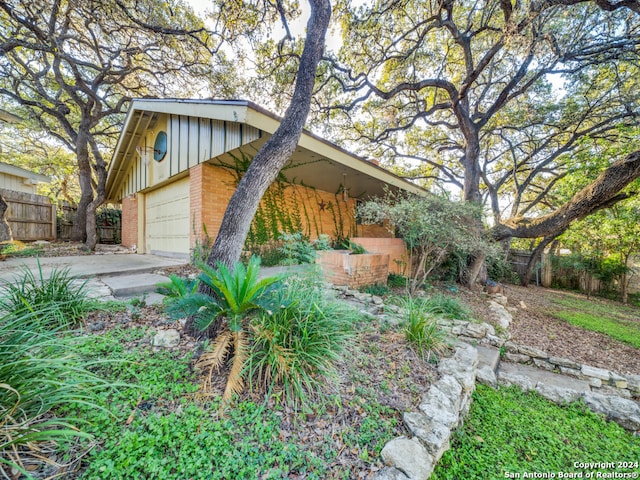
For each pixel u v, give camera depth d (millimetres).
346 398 2012
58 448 1312
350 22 6789
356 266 5199
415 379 2387
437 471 1802
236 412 1695
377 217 5602
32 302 2566
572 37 6066
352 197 10867
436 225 5023
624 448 2256
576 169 7676
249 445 1495
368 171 7055
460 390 2277
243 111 4344
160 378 1905
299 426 1698
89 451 1320
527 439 2295
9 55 8062
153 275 4863
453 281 7340
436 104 9094
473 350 3123
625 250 7973
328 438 1646
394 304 4594
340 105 9070
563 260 9992
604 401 2799
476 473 1862
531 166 12391
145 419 1549
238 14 5812
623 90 7730
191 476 1282
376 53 7504
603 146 7738
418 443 1651
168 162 7004
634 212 6949
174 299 2539
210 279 2168
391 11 6586
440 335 3135
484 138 11250
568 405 2852
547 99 9211
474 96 9758
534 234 6453
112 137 12227
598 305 7508
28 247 7980
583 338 4680
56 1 6469
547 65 6938
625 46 6082
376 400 2033
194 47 7691
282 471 1390
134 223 9562
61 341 1700
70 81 10156
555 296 8539
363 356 2615
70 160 14086
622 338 4707
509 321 5113
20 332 1609
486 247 5555
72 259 6391
